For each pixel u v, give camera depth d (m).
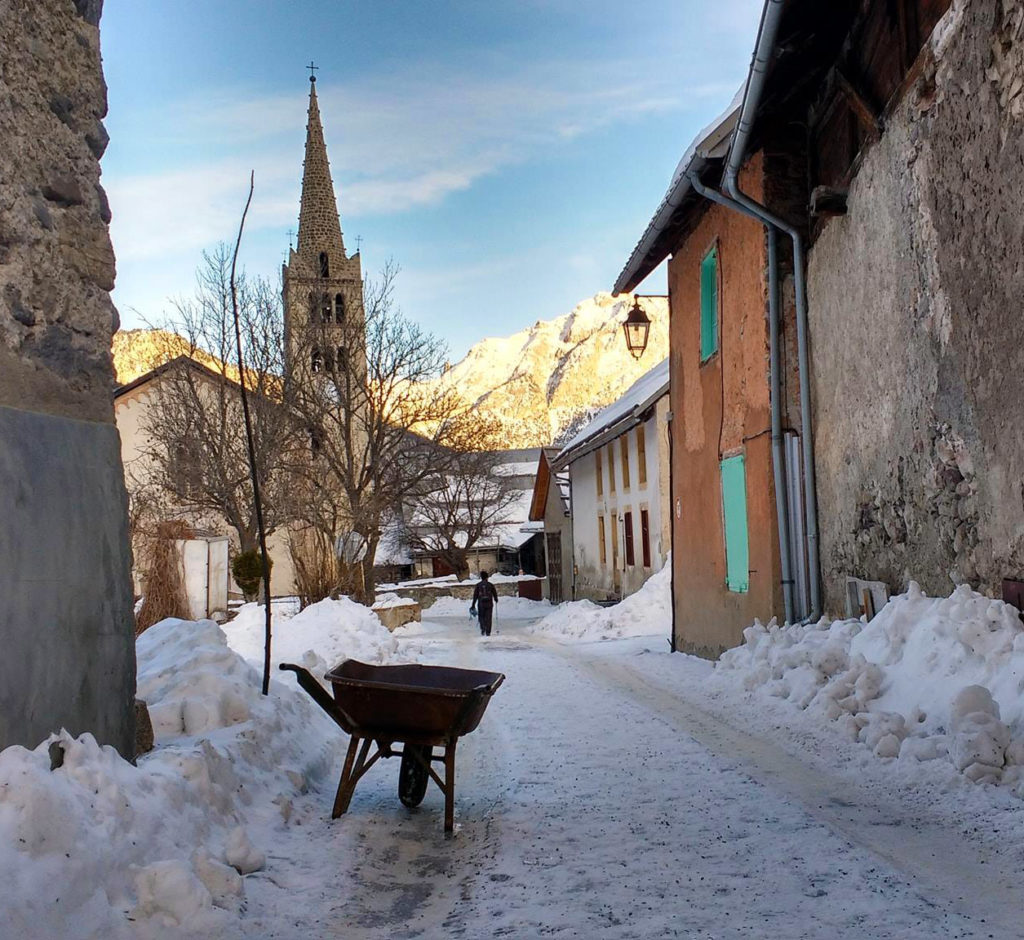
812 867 4.71
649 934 4.00
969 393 7.06
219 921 3.97
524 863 5.07
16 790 3.67
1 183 4.50
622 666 14.42
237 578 33.56
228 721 6.67
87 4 5.31
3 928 3.17
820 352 10.66
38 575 4.48
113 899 3.79
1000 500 6.73
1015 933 3.79
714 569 14.45
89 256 5.20
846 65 9.70
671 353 17.44
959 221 7.00
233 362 33.78
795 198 11.34
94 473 5.07
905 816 5.43
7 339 4.50
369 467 34.66
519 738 8.66
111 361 5.37
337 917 4.38
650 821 5.71
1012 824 5.04
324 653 15.62
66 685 4.64
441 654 18.81
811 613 10.83
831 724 7.52
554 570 50.09
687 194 13.58
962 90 6.79
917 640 7.48
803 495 11.20
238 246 7.65
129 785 4.47
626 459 32.34
